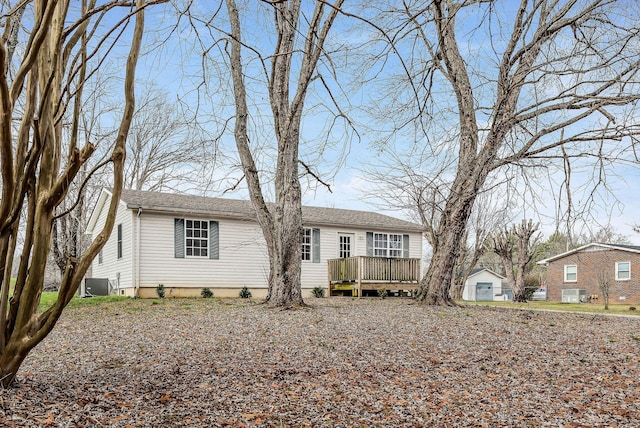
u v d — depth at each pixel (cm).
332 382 549
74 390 459
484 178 1174
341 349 720
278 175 1184
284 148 1166
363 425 420
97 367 578
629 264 2764
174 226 1681
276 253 1178
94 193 2072
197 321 969
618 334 917
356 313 1098
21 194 373
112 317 1045
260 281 1833
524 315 1193
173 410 426
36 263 386
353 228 2045
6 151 337
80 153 369
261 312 1088
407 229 2148
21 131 371
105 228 381
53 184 391
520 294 2573
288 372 582
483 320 1050
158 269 1639
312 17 1017
